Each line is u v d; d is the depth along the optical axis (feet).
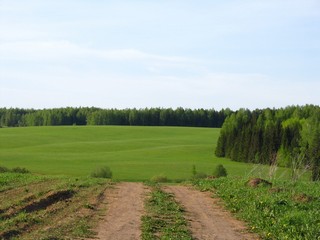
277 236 52.21
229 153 362.33
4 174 131.13
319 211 62.49
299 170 106.32
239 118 386.52
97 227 55.98
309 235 50.31
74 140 465.47
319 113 255.29
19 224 54.60
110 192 92.73
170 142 451.12
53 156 342.44
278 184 92.58
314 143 205.26
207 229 57.52
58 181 111.45
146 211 69.26
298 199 72.69
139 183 117.60
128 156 354.13
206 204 79.25
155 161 324.60
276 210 64.18
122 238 50.44
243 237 53.52
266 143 310.86
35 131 515.09
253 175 116.88
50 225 55.52
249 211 66.33
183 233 53.42
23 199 73.77
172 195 89.76
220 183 102.89
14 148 401.90
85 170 268.21
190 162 320.70
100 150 394.52
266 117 406.00
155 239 49.80
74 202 75.72
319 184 96.17
